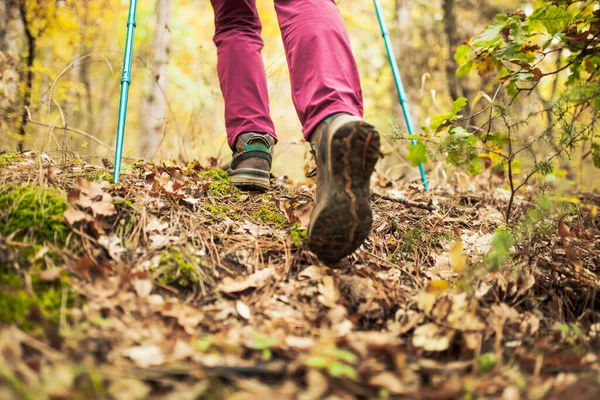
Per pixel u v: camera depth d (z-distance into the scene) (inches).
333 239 59.1
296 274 63.0
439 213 88.8
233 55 81.4
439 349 49.0
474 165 84.4
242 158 82.0
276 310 56.1
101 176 75.4
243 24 82.4
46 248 55.4
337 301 57.6
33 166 75.8
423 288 63.8
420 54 269.7
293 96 62.6
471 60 81.0
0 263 51.6
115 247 59.5
